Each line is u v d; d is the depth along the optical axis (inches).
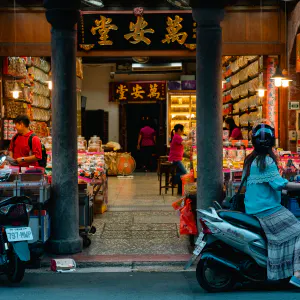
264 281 224.8
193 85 832.3
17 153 314.3
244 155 378.9
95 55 430.6
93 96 864.9
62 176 283.4
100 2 347.6
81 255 281.3
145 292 216.1
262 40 435.2
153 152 802.2
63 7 276.2
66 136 283.0
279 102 456.8
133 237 325.1
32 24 423.8
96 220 378.3
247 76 580.4
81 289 221.8
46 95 626.2
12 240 222.8
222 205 250.7
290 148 450.3
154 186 597.0
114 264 268.2
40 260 267.9
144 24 424.5
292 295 209.2
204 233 211.9
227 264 209.8
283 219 208.4
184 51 430.6
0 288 225.0
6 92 475.2
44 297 207.0
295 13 418.9
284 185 205.2
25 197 230.1
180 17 423.2
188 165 521.7
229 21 434.6
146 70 785.6
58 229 284.8
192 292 215.9
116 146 760.3
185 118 840.3
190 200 291.0
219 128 279.3
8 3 422.0
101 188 409.4
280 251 206.7
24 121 313.1
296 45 419.5
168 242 311.9
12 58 471.8
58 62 282.2
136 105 883.4
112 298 205.5
